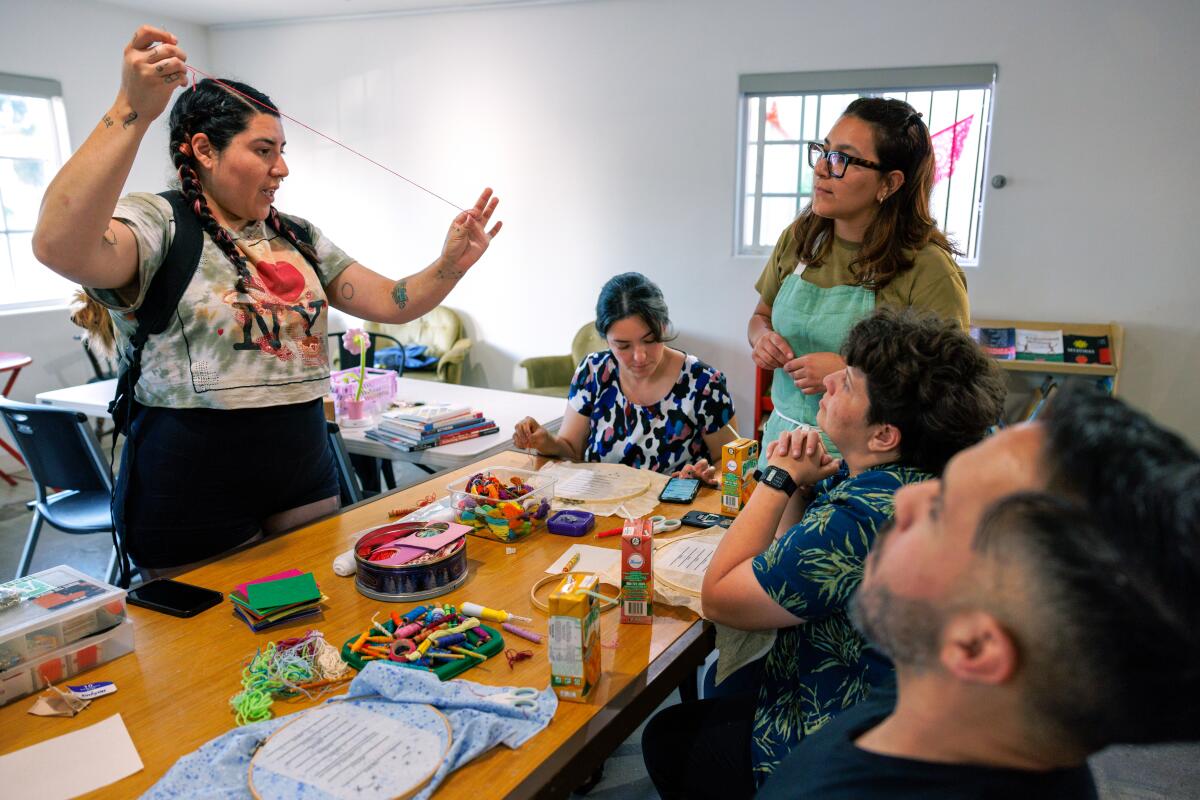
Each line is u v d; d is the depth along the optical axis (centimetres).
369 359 519
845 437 117
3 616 116
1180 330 400
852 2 425
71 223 129
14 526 385
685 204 483
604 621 136
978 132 429
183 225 153
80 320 284
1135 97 387
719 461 217
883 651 64
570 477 200
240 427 161
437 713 106
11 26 469
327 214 587
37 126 497
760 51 449
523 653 123
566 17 490
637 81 480
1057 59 396
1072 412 53
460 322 550
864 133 171
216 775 96
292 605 134
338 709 108
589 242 513
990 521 52
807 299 193
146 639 130
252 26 577
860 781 64
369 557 148
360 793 92
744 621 116
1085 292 412
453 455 255
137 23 539
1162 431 50
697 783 132
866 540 107
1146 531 46
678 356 219
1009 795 58
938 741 60
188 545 163
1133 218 398
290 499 176
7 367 414
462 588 147
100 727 108
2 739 106
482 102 522
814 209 185
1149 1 377
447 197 546
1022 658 51
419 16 528
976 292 431
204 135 154
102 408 315
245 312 158
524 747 103
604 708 111
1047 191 409
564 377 511
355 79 555
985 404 106
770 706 126
